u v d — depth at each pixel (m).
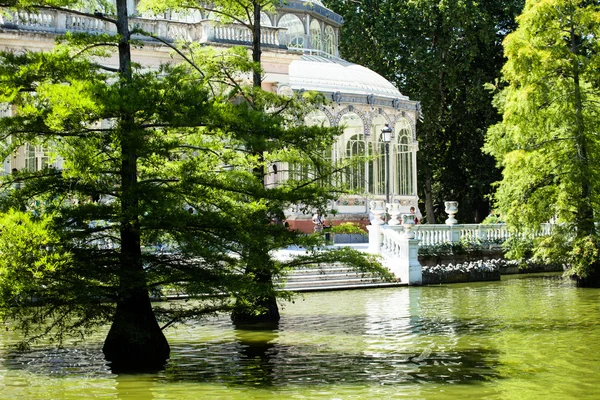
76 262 13.89
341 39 55.78
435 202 59.62
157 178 15.80
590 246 29.58
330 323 20.38
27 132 13.91
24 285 12.32
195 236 15.05
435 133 55.81
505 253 34.94
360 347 16.77
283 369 14.45
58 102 13.05
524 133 31.22
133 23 33.38
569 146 30.61
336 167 18.64
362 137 43.66
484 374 13.95
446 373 14.05
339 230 18.34
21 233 12.23
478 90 53.28
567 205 30.00
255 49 21.48
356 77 44.62
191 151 16.16
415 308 23.50
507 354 15.88
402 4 54.44
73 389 12.86
